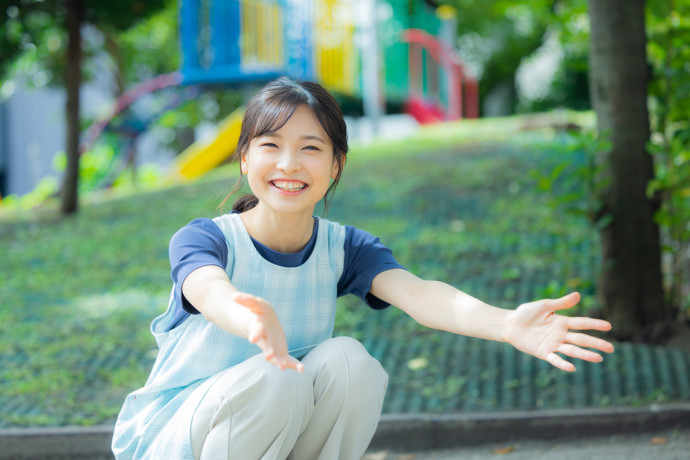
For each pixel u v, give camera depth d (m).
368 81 13.80
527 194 7.45
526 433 3.21
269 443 1.70
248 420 1.68
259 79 12.19
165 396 1.89
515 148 9.29
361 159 9.55
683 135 4.12
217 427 1.70
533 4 5.91
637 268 4.16
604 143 4.05
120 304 5.48
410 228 6.75
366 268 1.95
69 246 7.25
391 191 7.92
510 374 3.79
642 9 4.20
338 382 1.76
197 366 1.84
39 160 21.72
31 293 5.88
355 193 7.98
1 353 4.50
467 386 3.67
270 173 1.76
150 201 8.78
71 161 8.72
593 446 3.12
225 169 11.01
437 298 1.83
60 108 20.38
